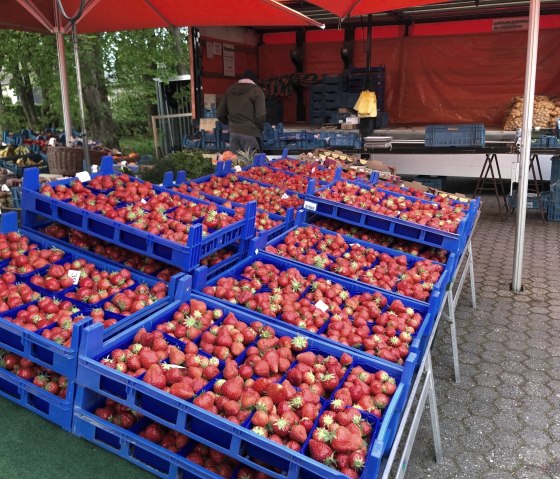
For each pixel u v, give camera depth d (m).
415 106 14.11
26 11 8.52
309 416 2.24
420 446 3.55
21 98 18.67
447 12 12.88
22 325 2.84
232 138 9.33
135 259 4.01
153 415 2.25
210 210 4.26
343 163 7.64
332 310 3.41
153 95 18.95
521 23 12.85
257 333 2.97
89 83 16.34
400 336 3.04
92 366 2.40
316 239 4.75
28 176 4.12
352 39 14.11
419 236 4.66
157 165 6.71
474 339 5.13
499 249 8.17
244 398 2.26
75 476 2.44
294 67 14.80
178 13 8.20
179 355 2.59
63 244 4.06
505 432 3.71
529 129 5.95
